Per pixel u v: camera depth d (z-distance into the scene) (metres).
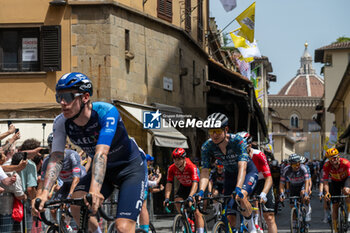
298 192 10.45
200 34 22.55
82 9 15.72
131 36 16.59
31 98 15.62
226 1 17.03
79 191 4.30
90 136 4.04
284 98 136.62
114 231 4.88
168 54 18.52
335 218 10.32
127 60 16.38
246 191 6.23
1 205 7.27
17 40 15.88
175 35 19.00
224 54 31.44
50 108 15.49
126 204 4.13
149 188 10.87
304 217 10.20
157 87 17.81
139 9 16.98
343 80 39.72
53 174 4.07
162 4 18.30
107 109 3.98
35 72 15.63
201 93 22.22
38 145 7.98
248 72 35.28
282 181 10.51
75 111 3.85
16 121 15.20
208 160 6.41
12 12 15.77
